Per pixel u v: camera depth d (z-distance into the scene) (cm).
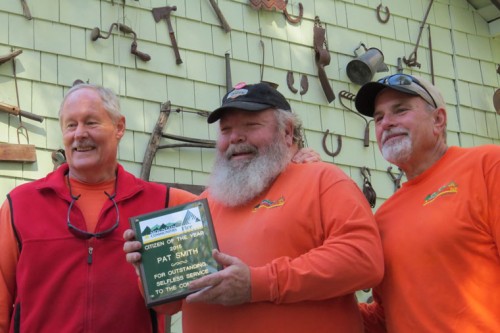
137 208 271
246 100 259
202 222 235
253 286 220
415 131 258
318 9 559
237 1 523
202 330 242
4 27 429
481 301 226
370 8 584
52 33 445
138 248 233
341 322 236
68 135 268
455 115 593
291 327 229
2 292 258
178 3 498
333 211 236
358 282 224
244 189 251
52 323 248
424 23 600
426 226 238
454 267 230
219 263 223
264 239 238
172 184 458
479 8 637
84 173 269
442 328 227
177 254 232
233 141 259
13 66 426
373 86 268
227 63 501
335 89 547
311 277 221
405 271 239
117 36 466
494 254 230
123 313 253
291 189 247
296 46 541
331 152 528
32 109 426
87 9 461
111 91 282
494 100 601
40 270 253
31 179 414
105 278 254
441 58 604
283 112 265
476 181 237
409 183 261
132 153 451
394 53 584
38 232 257
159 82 475
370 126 553
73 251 255
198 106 486
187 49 492
